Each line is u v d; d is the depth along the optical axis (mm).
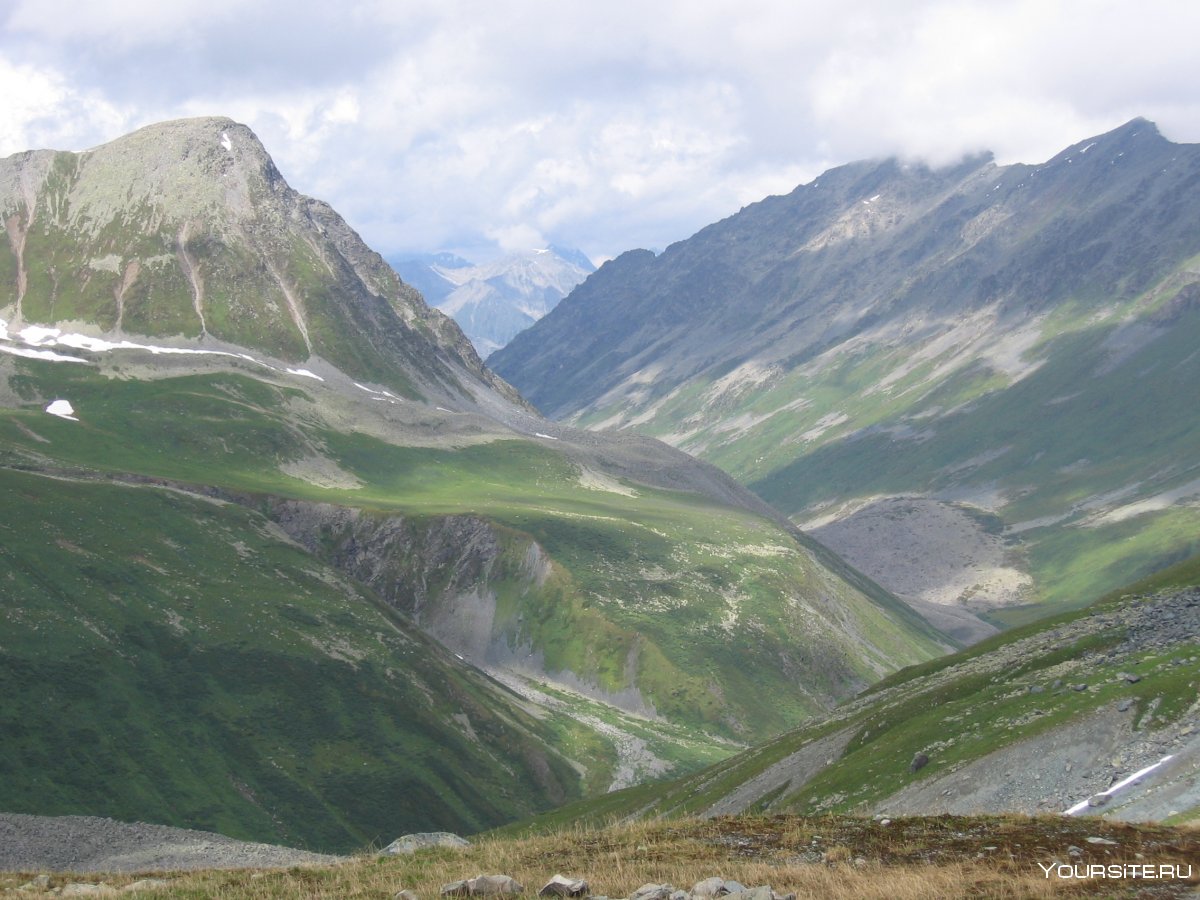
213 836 83562
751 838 41094
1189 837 36781
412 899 33688
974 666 95625
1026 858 35344
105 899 39438
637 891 31750
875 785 74750
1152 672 67500
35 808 139250
